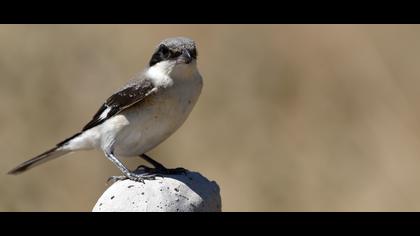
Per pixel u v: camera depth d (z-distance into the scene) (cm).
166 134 888
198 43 1678
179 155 1520
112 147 888
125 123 876
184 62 852
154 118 868
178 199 700
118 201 698
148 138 884
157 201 694
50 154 975
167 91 861
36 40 1584
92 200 1443
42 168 1449
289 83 1662
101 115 904
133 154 899
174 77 862
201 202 707
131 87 868
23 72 1541
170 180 717
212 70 1655
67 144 950
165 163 1503
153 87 858
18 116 1503
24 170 1007
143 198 696
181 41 877
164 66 863
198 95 885
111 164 1457
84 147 939
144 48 1628
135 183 714
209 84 1636
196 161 1522
